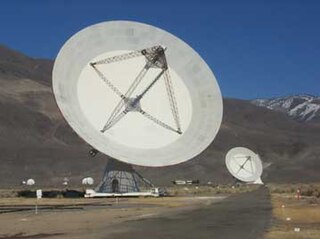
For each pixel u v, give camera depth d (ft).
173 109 262.88
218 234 117.29
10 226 140.97
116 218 164.35
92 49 259.80
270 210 196.44
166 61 267.18
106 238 111.34
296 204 236.43
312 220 153.07
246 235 114.73
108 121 253.44
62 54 248.11
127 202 261.85
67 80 248.52
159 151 250.37
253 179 549.54
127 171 310.24
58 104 236.63
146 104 262.67
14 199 292.61
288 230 124.98
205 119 260.01
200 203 251.60
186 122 260.21
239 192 430.20
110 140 247.09
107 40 263.70
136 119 258.78
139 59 266.77
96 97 255.29
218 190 475.31
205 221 150.92
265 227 132.26
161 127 258.98
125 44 266.16
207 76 266.57
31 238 113.60
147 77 266.57
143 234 118.32
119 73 263.29
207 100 263.29
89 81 256.11
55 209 209.46
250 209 203.00
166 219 159.22
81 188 512.63
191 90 265.13
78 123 240.53
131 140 252.01
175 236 114.11
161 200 281.33
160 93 264.93
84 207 222.28
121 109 258.78
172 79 266.57
